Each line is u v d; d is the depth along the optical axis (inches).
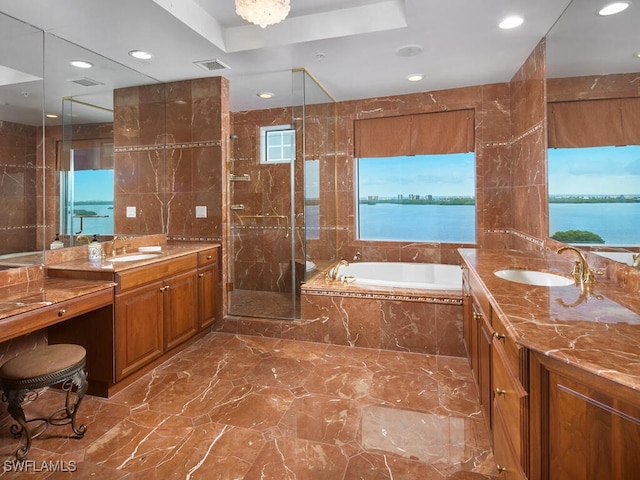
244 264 168.9
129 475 64.8
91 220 112.9
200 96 138.8
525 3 86.4
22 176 91.0
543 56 105.7
